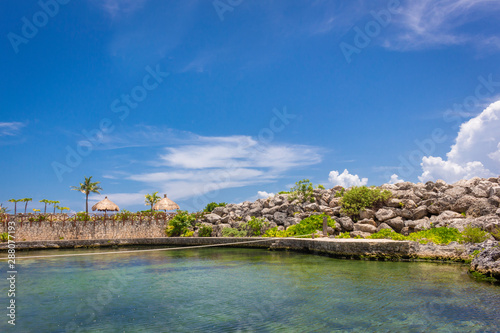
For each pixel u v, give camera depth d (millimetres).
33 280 17344
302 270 17766
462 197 26688
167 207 47188
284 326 9562
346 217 29922
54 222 40438
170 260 24516
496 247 14516
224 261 22922
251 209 40812
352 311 10648
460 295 11938
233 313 10891
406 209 28328
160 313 11133
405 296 12047
